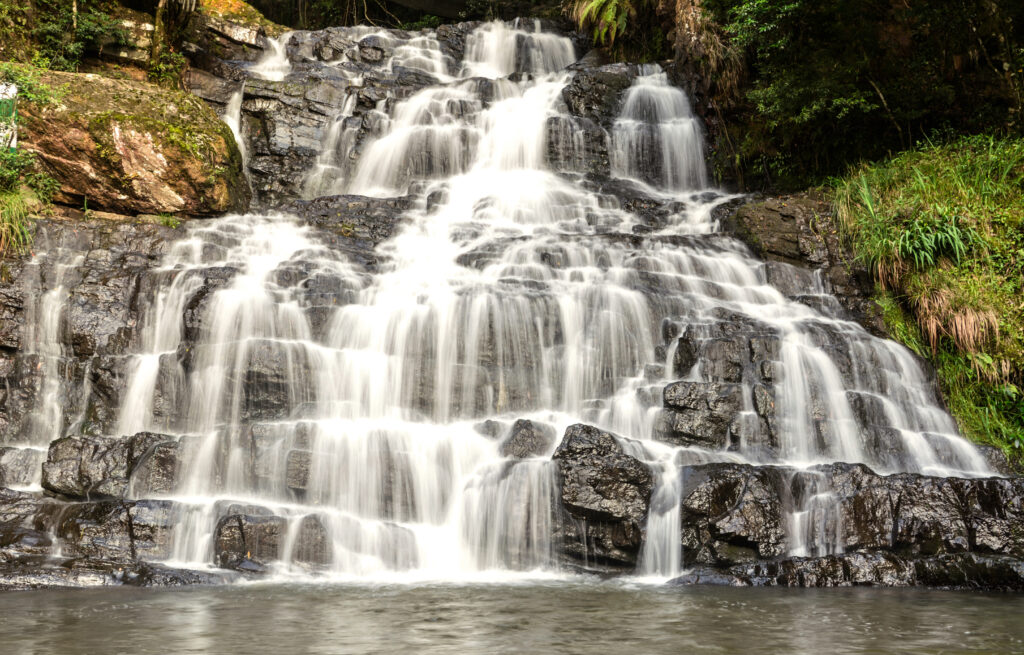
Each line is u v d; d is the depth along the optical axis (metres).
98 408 10.37
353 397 10.28
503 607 6.20
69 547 7.82
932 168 14.12
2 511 8.30
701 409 9.56
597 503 8.08
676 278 12.20
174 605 6.22
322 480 8.84
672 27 21.31
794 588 7.32
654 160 18.66
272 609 6.07
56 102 14.05
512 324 10.70
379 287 11.61
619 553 8.08
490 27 25.00
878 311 12.63
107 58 18.44
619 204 15.95
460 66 24.06
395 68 22.86
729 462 8.41
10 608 6.09
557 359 10.72
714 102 18.89
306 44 22.66
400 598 6.59
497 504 8.38
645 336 11.09
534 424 9.23
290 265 12.22
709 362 10.27
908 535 7.98
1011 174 13.69
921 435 10.20
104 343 10.94
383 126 18.64
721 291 12.36
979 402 11.81
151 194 14.50
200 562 7.90
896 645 4.94
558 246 12.76
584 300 11.05
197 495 8.89
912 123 16.91
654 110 19.23
